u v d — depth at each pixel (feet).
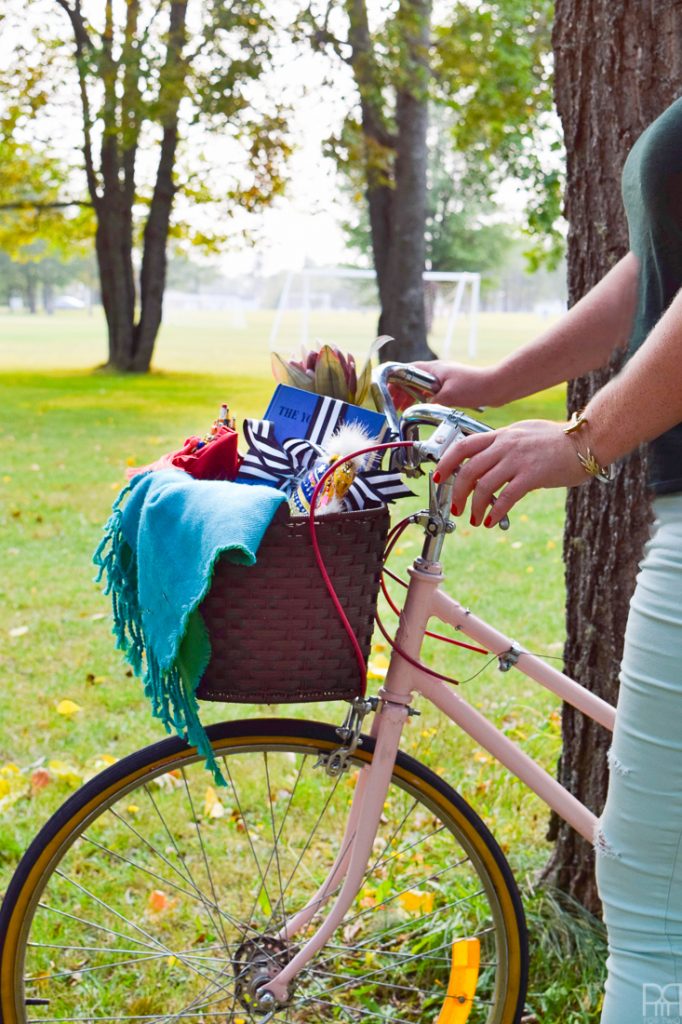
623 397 4.45
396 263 55.21
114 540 5.28
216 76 55.88
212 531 4.53
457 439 4.95
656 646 4.67
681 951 4.83
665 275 4.73
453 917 7.47
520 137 55.93
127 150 65.26
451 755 10.35
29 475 27.22
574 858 7.73
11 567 17.76
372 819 5.73
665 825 4.75
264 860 8.72
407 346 55.42
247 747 5.74
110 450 32.32
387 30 51.60
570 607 7.54
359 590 4.86
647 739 4.74
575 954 7.36
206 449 5.26
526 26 54.39
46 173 73.15
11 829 9.02
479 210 148.87
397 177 54.90
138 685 12.50
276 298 300.40
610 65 6.80
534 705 11.97
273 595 4.75
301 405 5.35
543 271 284.61
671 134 4.52
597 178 7.02
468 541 20.75
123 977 7.32
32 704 11.84
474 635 5.68
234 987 6.24
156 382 59.62
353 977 6.86
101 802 5.69
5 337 123.34
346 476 4.87
